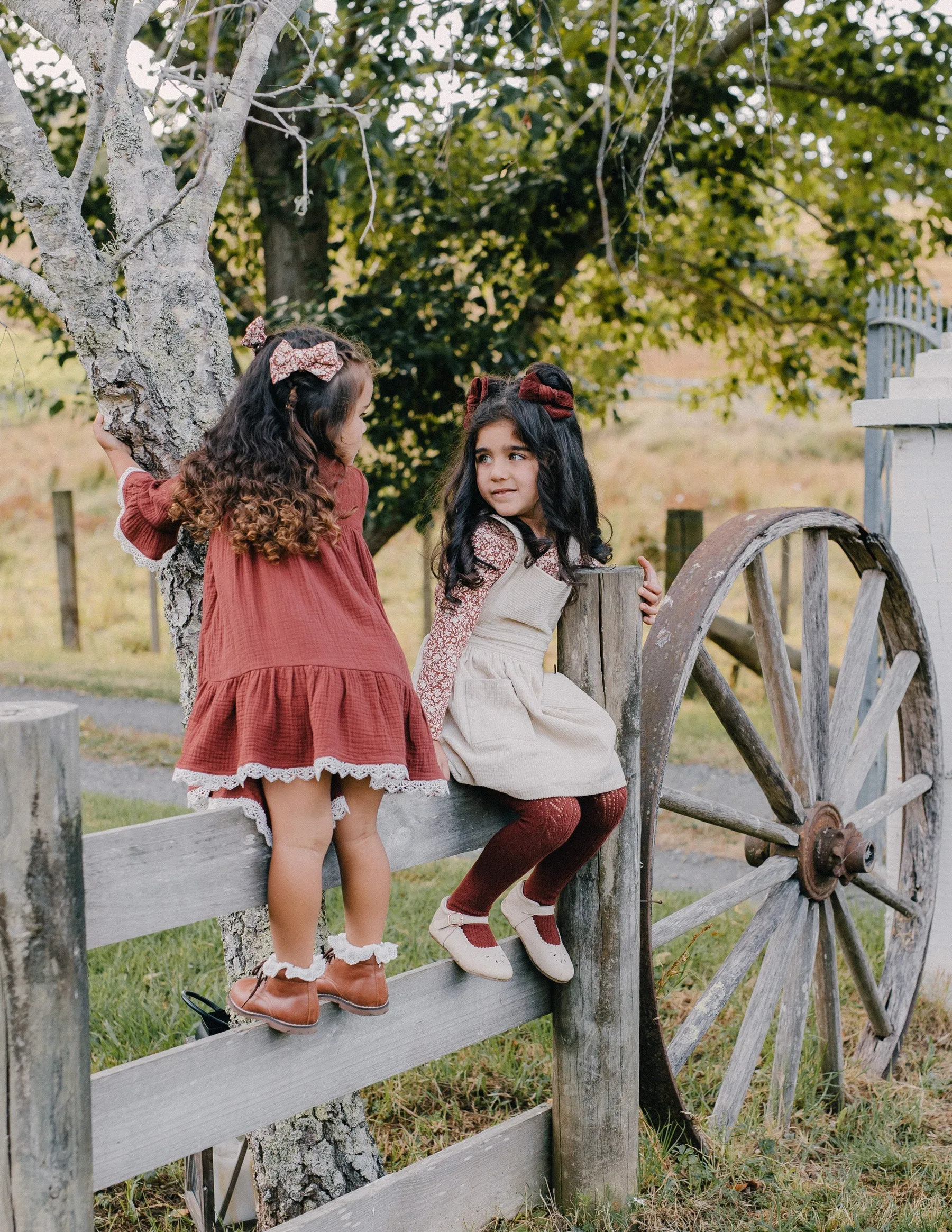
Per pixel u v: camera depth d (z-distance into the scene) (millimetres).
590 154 6352
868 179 7633
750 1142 2982
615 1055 2570
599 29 6234
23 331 7930
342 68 5578
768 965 3154
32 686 9828
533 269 6871
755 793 6855
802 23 6914
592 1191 2586
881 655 5695
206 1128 1903
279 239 6547
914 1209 2719
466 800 2320
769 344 8984
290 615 1921
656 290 8836
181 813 6070
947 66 6797
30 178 2143
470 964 2295
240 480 1943
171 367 2449
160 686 9891
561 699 2395
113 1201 2861
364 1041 2158
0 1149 1561
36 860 1536
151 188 2512
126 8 1985
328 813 1938
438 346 6062
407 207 6531
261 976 1967
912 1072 3637
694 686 9250
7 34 5375
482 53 5633
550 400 2375
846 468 16234
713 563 2826
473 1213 2451
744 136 6910
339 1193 2518
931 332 4750
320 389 2018
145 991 3799
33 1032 1554
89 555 14711
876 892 3512
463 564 2322
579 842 2381
